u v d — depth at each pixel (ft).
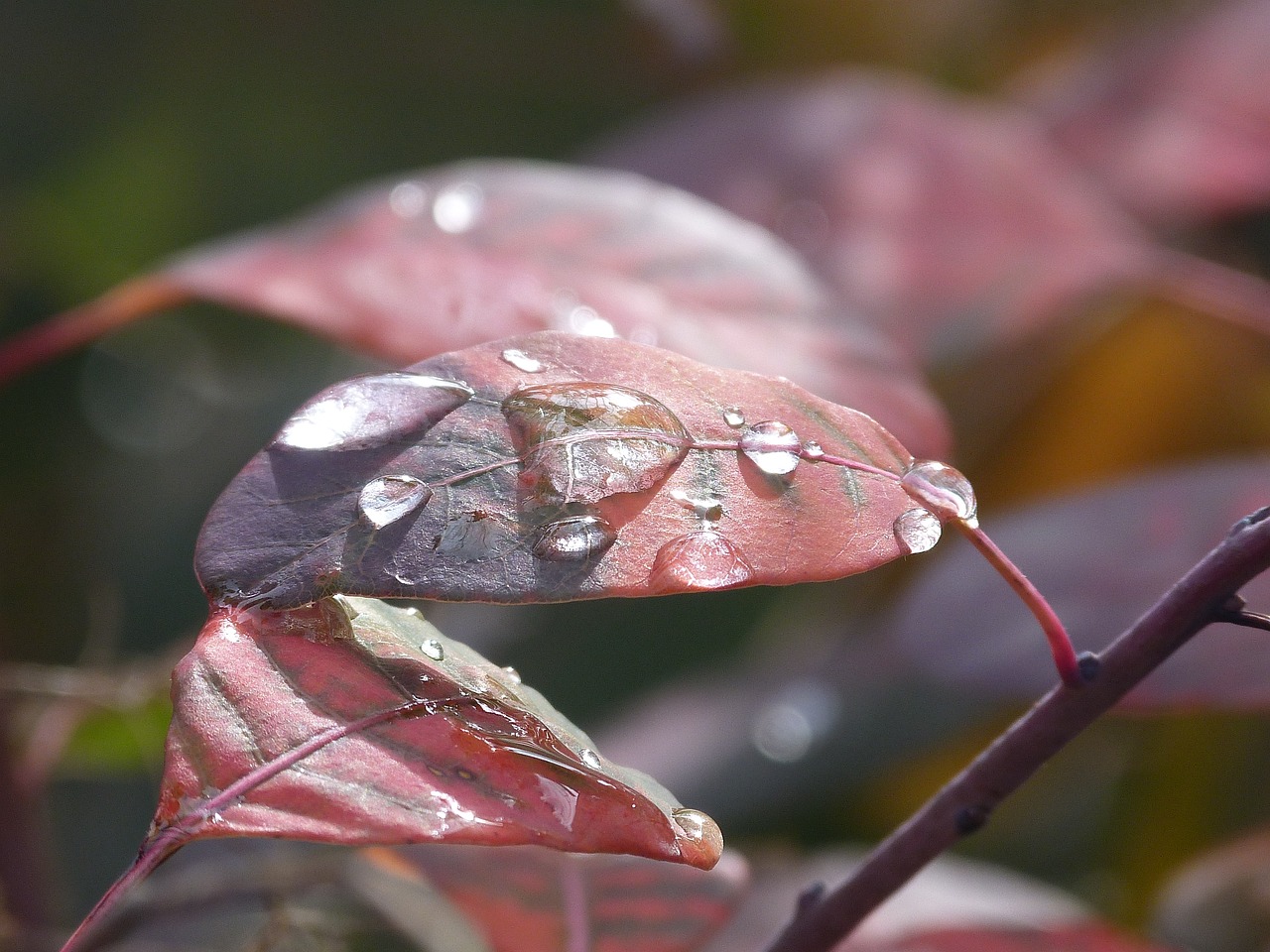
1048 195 1.25
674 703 1.51
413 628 0.76
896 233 1.24
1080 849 1.60
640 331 0.92
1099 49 1.64
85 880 1.36
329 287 0.93
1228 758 1.44
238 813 0.71
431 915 0.98
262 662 0.73
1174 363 1.60
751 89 1.36
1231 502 0.98
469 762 0.73
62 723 1.01
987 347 1.20
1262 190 1.38
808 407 0.77
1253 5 1.48
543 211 0.96
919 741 1.40
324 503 0.74
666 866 0.90
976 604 0.99
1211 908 1.20
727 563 0.74
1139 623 0.77
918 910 1.01
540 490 0.75
